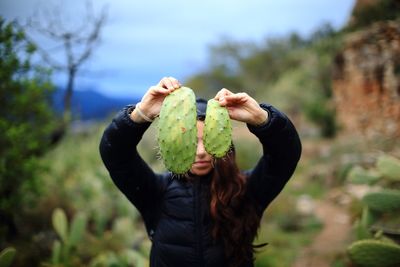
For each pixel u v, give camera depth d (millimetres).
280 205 6859
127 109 1565
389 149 4617
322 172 8781
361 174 2775
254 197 1765
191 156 1380
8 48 3689
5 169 3607
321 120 14305
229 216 1657
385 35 5336
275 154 1603
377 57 6414
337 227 5777
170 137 1371
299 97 18672
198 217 1698
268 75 33562
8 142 3840
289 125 1558
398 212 2381
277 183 1687
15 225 4141
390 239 2406
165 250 1727
